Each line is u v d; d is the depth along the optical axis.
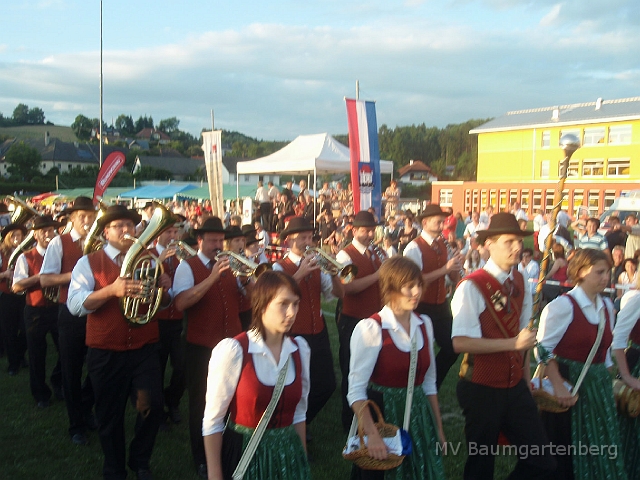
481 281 3.50
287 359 2.75
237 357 2.67
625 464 3.95
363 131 10.19
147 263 4.00
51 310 5.73
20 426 5.30
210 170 13.73
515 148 38.06
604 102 35.81
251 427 2.69
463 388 3.55
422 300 5.77
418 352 3.21
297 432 2.82
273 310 2.66
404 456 2.96
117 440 4.10
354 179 10.12
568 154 3.10
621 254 9.45
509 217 3.51
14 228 7.12
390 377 3.16
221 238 4.68
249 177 57.00
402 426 3.15
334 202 18.19
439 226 5.91
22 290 5.64
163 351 5.42
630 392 3.86
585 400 3.64
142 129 148.50
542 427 3.46
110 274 4.10
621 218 16.88
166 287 4.15
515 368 3.46
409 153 89.81
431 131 99.81
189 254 4.81
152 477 4.22
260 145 97.12
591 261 3.60
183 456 4.77
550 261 9.96
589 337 3.58
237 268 4.37
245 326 5.16
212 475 2.65
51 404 5.88
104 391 4.05
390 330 3.18
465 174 75.06
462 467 4.46
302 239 5.11
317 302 4.99
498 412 3.45
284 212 17.12
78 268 4.11
